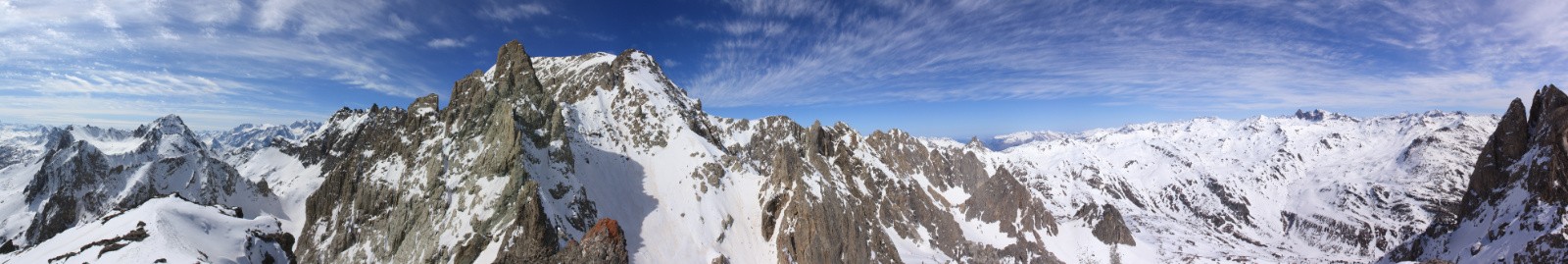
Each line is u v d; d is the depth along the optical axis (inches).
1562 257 3595.0
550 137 5147.6
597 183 5339.6
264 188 7003.0
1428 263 3597.4
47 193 6569.9
